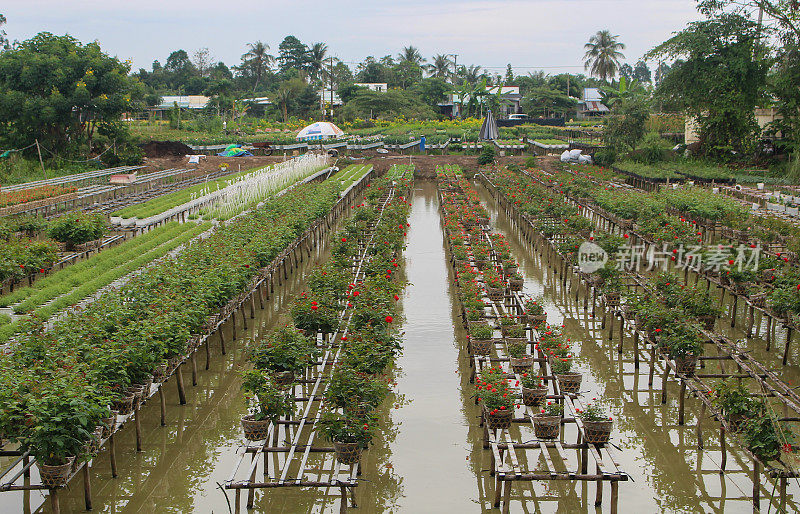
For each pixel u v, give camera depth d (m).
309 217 29.45
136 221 28.66
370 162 63.03
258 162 57.69
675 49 46.25
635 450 13.50
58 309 17.16
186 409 15.27
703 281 24.97
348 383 12.16
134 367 12.59
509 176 47.47
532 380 13.27
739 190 36.19
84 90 47.81
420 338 19.67
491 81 123.69
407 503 11.69
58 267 22.55
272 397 12.01
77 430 10.20
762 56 44.56
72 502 11.67
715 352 17.92
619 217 30.55
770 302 17.22
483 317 17.77
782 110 45.28
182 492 12.13
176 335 13.97
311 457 13.16
